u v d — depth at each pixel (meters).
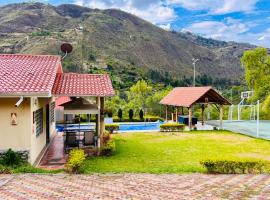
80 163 11.74
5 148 12.91
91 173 11.58
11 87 12.47
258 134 25.66
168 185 9.80
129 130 29.55
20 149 12.98
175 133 27.08
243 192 9.05
